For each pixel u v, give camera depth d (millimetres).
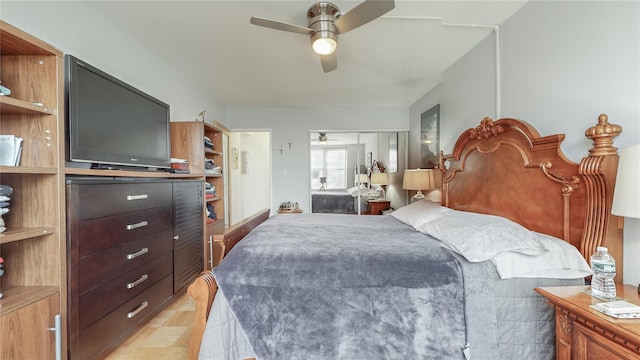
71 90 1506
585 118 1504
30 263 1299
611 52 1364
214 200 3527
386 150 4863
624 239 1311
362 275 1344
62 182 1331
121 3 1913
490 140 2111
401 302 1312
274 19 2107
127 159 1962
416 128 4371
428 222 2004
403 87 3730
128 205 1766
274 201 4855
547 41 1748
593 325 989
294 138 4848
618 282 1309
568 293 1152
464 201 2459
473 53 2602
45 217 1303
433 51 2686
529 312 1365
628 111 1294
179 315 2180
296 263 1383
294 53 2701
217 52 2672
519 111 2002
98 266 1530
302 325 1300
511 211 1896
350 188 4879
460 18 2107
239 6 1947
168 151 2500
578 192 1444
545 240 1452
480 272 1351
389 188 4867
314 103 4578
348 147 4898
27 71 1313
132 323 1798
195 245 2699
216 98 4254
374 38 2424
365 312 1309
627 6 1291
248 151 6141
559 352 1149
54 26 1690
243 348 1314
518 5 1940
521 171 1810
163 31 2285
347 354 1285
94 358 1502
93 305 1496
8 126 1309
